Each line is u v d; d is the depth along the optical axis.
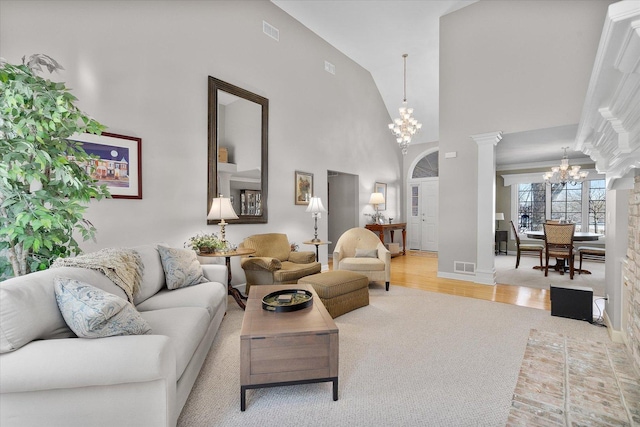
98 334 1.36
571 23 4.14
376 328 2.90
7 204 1.67
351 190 7.01
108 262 1.98
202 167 3.73
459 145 5.01
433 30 5.51
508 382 1.99
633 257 2.22
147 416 1.31
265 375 1.73
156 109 3.30
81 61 2.78
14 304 1.27
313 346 1.78
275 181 4.77
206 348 2.17
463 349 2.46
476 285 4.61
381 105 7.58
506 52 4.60
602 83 1.37
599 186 7.09
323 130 5.77
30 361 1.21
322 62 5.72
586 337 2.69
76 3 2.76
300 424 1.61
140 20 3.18
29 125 1.75
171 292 2.50
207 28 3.80
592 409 1.72
